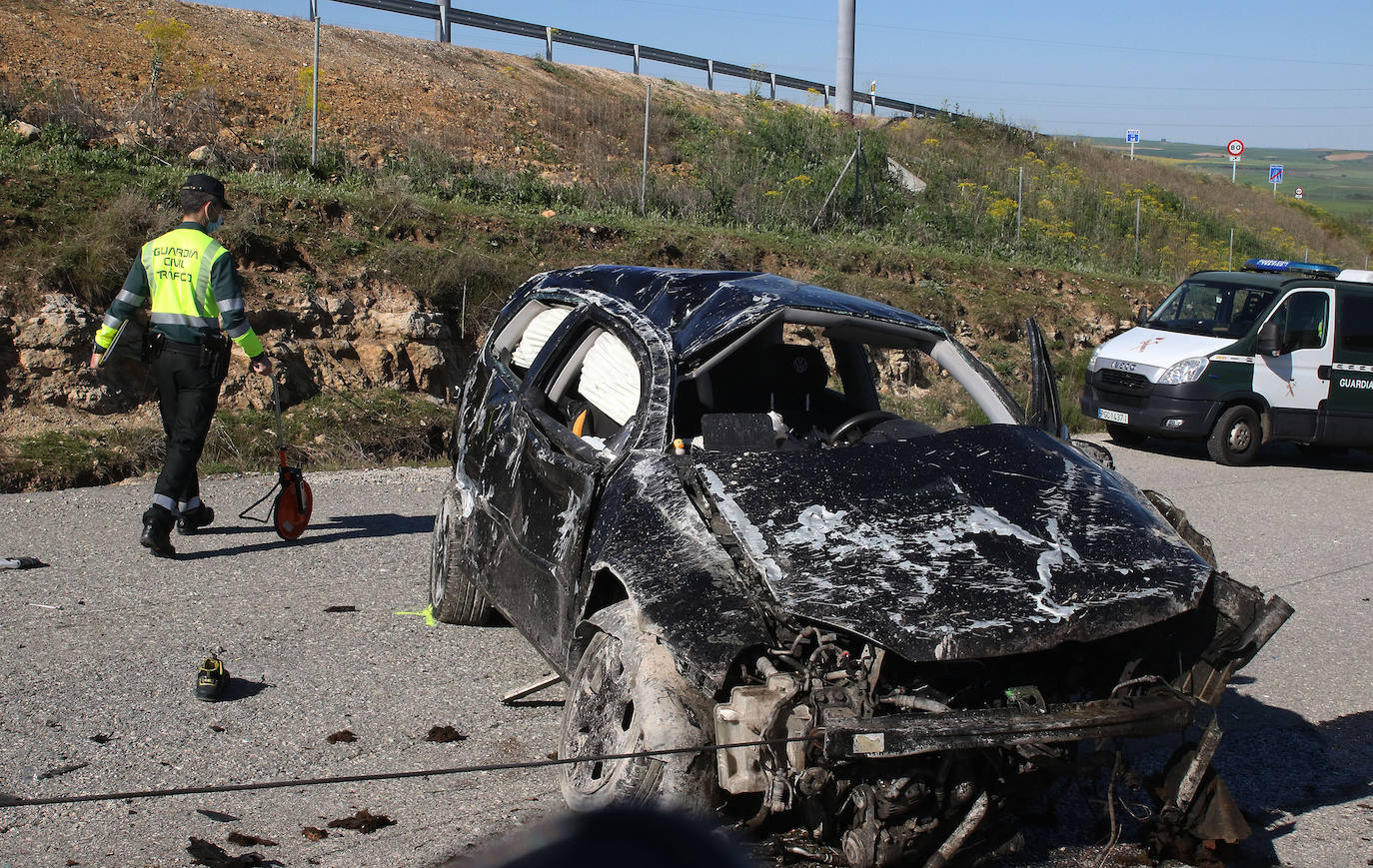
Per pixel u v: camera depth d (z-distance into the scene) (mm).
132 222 11719
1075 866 3904
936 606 3525
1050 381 5289
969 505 4070
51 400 10344
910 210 23969
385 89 22484
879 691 3510
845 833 3471
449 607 6043
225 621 6066
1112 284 21922
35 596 6309
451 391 12898
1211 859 3971
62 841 3730
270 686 5219
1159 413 13742
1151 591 3713
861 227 22406
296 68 21703
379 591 6750
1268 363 13727
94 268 11000
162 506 7137
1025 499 4164
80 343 10531
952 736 3258
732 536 3885
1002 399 5188
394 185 15008
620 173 21531
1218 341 13828
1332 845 4227
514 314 6047
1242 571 8398
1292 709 5719
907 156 29766
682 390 4934
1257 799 4641
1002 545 3854
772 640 3582
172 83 18656
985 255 22203
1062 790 4090
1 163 12070
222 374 7336
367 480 9945
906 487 4152
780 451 4336
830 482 4145
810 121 28172
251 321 11789
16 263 10742
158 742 4559
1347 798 4684
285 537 7758
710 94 33219
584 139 23531
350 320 12484
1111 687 3984
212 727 4730
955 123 36781
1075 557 3848
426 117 21688
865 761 3361
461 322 13289
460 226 14633
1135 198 31875
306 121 18938
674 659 3539
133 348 10875
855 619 3467
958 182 28359
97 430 10227
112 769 4301
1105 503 4223
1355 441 14086
